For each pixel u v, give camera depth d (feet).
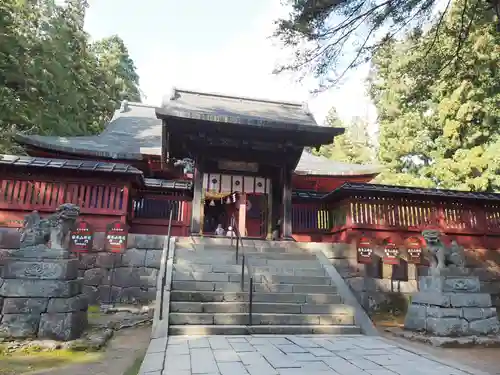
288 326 25.59
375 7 24.98
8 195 35.96
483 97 57.26
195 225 41.01
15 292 22.86
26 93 66.23
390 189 40.88
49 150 52.21
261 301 28.25
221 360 18.13
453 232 42.70
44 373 17.51
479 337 25.43
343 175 61.31
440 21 28.89
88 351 21.65
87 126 92.89
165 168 53.83
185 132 39.93
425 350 23.02
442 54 34.40
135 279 36.45
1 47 61.52
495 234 43.68
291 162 44.37
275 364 17.61
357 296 38.40
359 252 39.50
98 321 29.17
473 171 61.77
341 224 43.47
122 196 38.09
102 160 54.54
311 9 24.59
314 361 18.31
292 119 43.04
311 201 47.93
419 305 28.50
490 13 30.25
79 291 25.58
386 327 31.19
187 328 24.09
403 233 41.63
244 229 59.72
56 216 25.44
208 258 33.65
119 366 19.11
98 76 101.96
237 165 44.75
